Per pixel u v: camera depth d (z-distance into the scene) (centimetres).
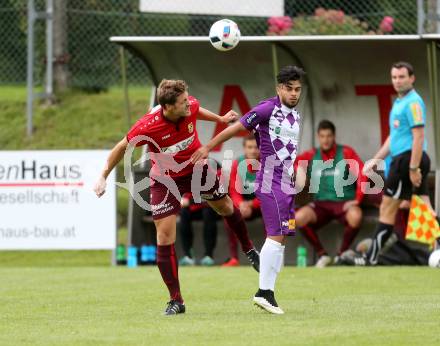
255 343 2088
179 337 2198
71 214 4559
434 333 2220
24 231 4572
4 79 6519
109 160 2702
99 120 6344
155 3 5409
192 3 5453
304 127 4806
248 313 2653
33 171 4569
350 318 2505
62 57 6431
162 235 2667
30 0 5806
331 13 5497
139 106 6475
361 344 2064
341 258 4388
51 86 6297
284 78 2586
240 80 4809
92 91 6644
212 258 4525
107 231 4550
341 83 4716
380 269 4031
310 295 3122
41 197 4566
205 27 6284
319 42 4372
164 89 2608
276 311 2608
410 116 3972
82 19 6450
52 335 2280
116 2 6400
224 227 4769
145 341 2145
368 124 4728
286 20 5494
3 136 6253
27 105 6344
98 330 2347
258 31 6097
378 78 4659
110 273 4050
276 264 2617
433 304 2814
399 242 4375
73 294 3241
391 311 2652
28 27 5878
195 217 4638
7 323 2525
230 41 3180
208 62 4762
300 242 4719
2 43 6494
